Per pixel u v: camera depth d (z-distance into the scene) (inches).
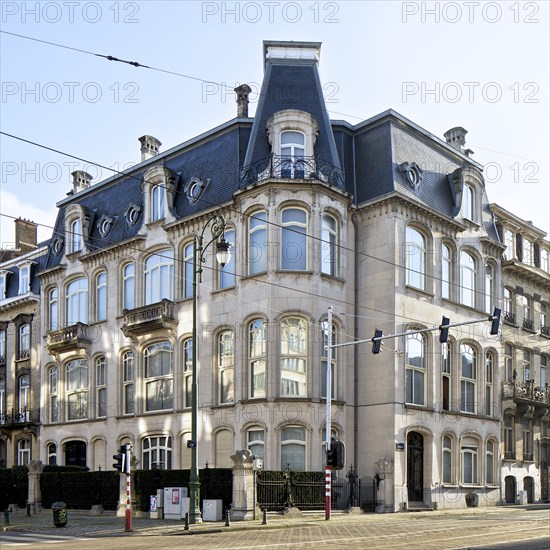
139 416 1380.4
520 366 1598.2
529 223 1707.7
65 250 1624.0
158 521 985.5
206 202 1318.9
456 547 641.6
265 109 1277.1
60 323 1604.3
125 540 754.2
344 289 1242.6
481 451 1396.4
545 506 1412.4
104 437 1449.3
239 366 1195.9
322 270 1216.2
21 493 1342.3
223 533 824.9
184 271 1350.9
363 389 1238.3
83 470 1359.5
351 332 1247.5
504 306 1582.2
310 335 1167.6
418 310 1277.1
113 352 1460.4
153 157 1497.3
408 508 1190.9
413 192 1306.6
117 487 1163.9
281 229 1188.5
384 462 1170.0
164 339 1365.7
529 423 1611.7
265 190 1196.5
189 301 1321.4
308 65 1320.1
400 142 1327.5
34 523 990.4
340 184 1256.8
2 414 1724.9
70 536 815.1
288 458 1143.6
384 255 1249.4
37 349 1675.7
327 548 636.1
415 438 1264.8
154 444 1354.6
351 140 1358.3
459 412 1342.3
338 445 990.4
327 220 1237.7
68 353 1561.3
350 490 1152.2
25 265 1763.0
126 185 1565.0
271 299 1165.1
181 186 1397.6
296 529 869.2
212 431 1230.9
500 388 1485.0
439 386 1305.4
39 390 1644.9
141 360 1402.6
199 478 1057.5
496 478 1437.0
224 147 1333.7
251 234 1220.5
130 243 1453.0
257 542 703.7
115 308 1471.5
